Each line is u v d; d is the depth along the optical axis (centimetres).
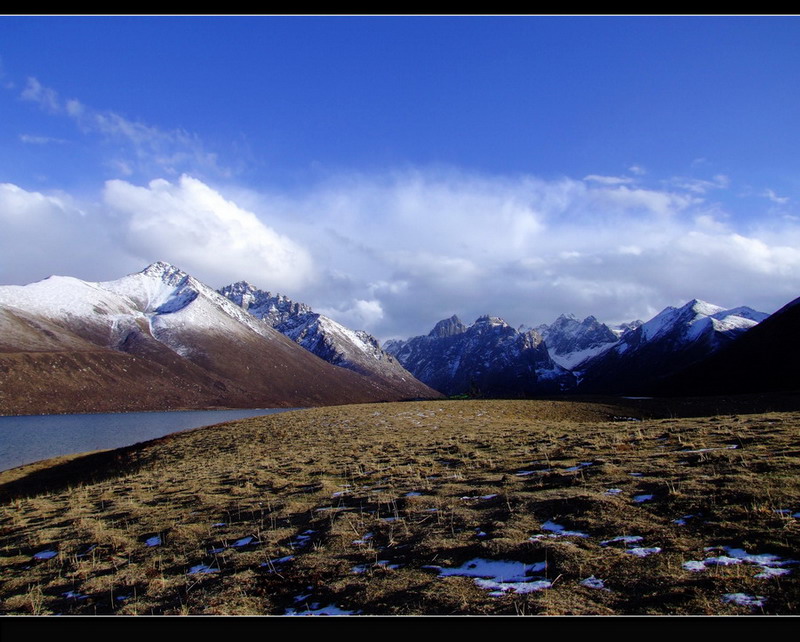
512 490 1391
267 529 1327
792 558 781
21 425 12706
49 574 1210
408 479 1750
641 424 2694
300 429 4153
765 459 1336
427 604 784
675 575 777
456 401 6338
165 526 1489
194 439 4444
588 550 914
